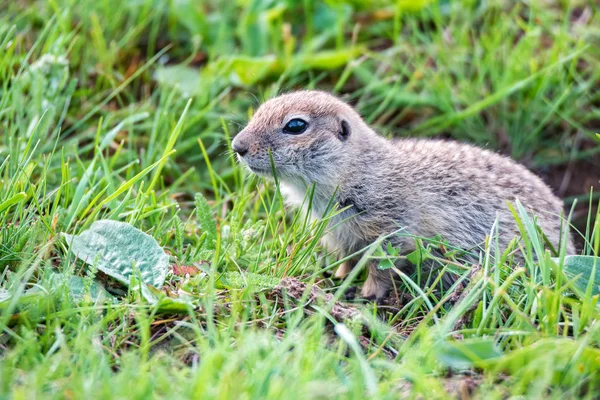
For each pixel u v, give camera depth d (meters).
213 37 14.67
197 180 12.54
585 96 14.03
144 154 12.29
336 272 10.74
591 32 14.25
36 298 7.72
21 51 13.13
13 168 10.33
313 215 10.80
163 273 8.61
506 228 10.58
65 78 11.98
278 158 10.26
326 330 8.17
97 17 14.16
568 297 8.26
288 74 13.96
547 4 14.95
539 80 13.70
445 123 13.73
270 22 14.59
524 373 7.04
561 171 14.09
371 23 14.97
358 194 10.44
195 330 7.41
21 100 11.40
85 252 8.73
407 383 7.16
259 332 7.74
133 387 6.43
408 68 14.45
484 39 14.08
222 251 9.51
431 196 10.52
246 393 6.45
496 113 14.07
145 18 14.38
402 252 10.30
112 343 7.64
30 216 9.08
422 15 14.52
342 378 6.69
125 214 9.55
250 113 12.48
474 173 10.87
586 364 7.17
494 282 8.14
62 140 12.44
